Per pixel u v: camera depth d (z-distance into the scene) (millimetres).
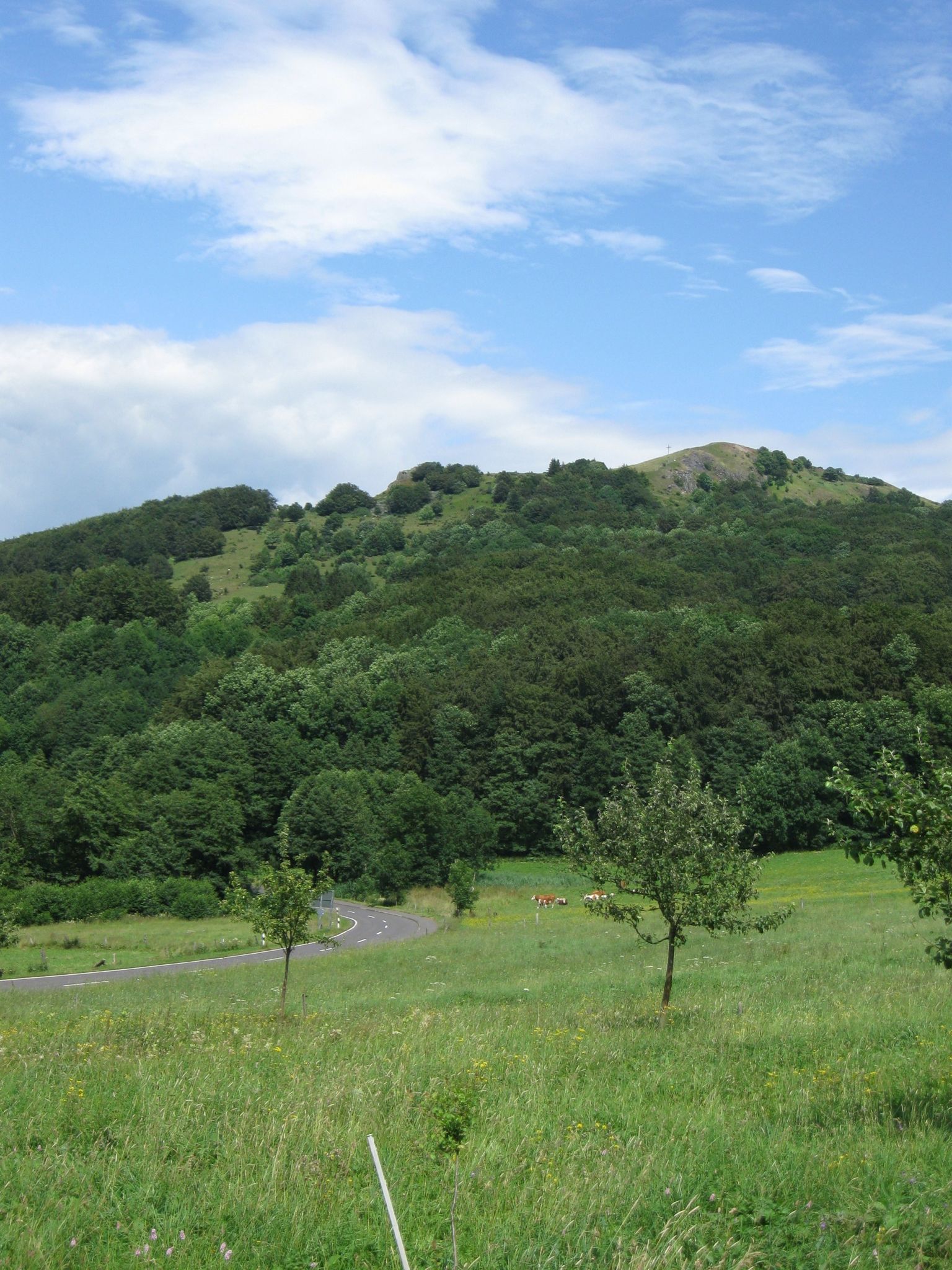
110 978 33594
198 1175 7113
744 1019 15164
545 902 60438
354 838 73188
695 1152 7809
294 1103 8938
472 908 57031
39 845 70250
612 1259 5914
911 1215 6484
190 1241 5988
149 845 69312
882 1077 10422
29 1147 7641
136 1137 7910
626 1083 10844
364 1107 8852
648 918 41281
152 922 57250
